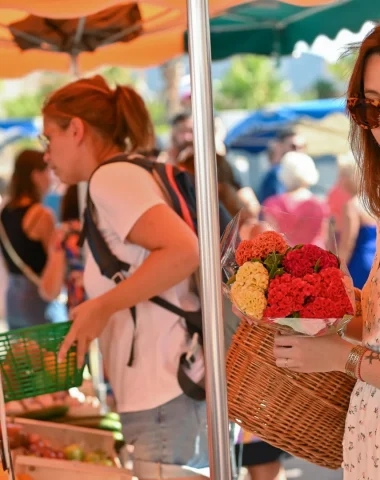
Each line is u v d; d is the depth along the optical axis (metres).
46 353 2.56
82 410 3.30
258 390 1.93
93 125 2.66
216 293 1.65
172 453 2.48
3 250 5.50
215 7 2.98
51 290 5.16
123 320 2.51
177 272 2.39
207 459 2.53
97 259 2.55
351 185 6.31
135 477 2.54
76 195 5.10
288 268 1.80
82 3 2.68
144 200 2.43
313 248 1.81
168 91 14.64
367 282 1.99
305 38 4.49
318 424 1.93
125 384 2.52
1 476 1.93
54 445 3.03
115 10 3.99
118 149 2.71
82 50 4.31
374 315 1.81
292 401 1.92
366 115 1.76
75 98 2.66
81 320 2.42
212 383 1.66
